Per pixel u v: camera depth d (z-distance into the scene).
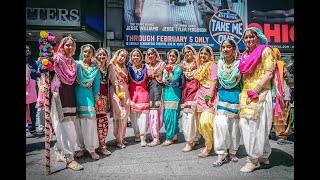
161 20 10.77
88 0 10.05
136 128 4.71
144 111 4.46
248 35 3.24
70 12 9.63
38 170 3.29
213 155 3.90
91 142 3.65
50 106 3.29
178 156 3.87
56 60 3.17
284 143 4.54
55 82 3.25
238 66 3.23
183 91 4.26
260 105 3.11
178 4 10.88
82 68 3.54
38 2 9.46
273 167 3.35
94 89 3.72
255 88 3.11
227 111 3.39
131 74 4.43
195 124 4.05
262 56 3.13
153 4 10.71
